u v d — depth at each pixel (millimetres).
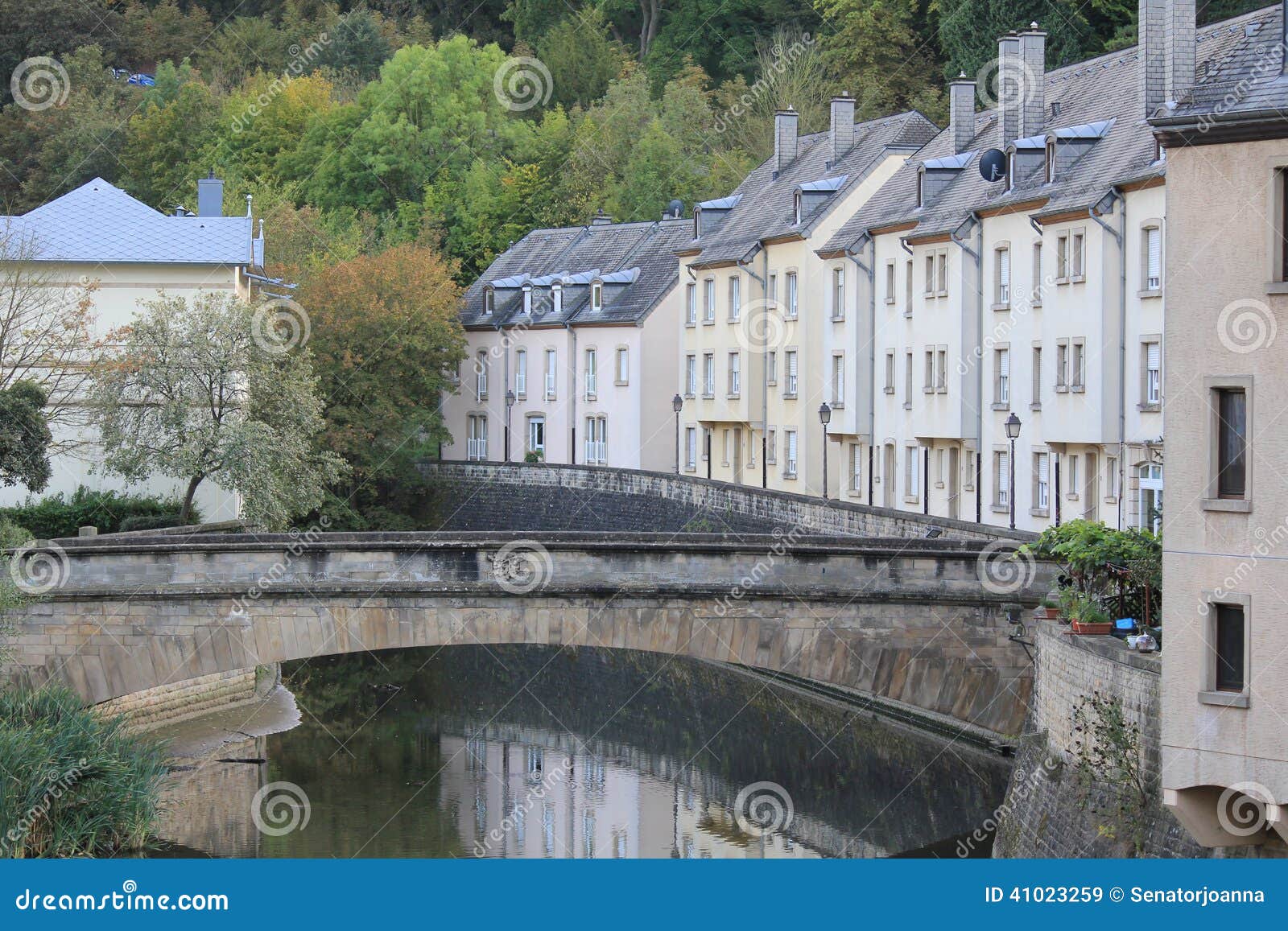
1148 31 53188
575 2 117688
